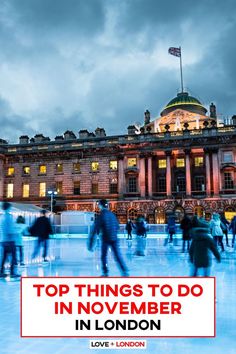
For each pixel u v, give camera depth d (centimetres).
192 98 7669
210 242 953
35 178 6931
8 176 7106
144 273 1399
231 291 1116
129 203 6250
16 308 925
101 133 7088
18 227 1466
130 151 6400
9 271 1504
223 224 2745
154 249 2645
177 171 6306
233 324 790
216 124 6650
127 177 6406
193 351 629
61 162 6838
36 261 1869
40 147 7019
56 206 6694
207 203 5900
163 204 6094
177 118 7119
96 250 2647
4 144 7412
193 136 6109
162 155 6431
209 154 6062
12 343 674
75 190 6669
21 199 6938
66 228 4750
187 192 6031
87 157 6694
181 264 1692
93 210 6456
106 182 6506
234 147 5934
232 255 2161
